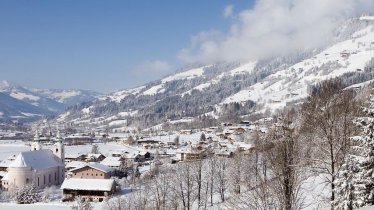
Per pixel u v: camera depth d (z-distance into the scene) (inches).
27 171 7007.9
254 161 3238.2
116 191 5625.0
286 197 1289.4
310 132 1772.9
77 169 7042.3
